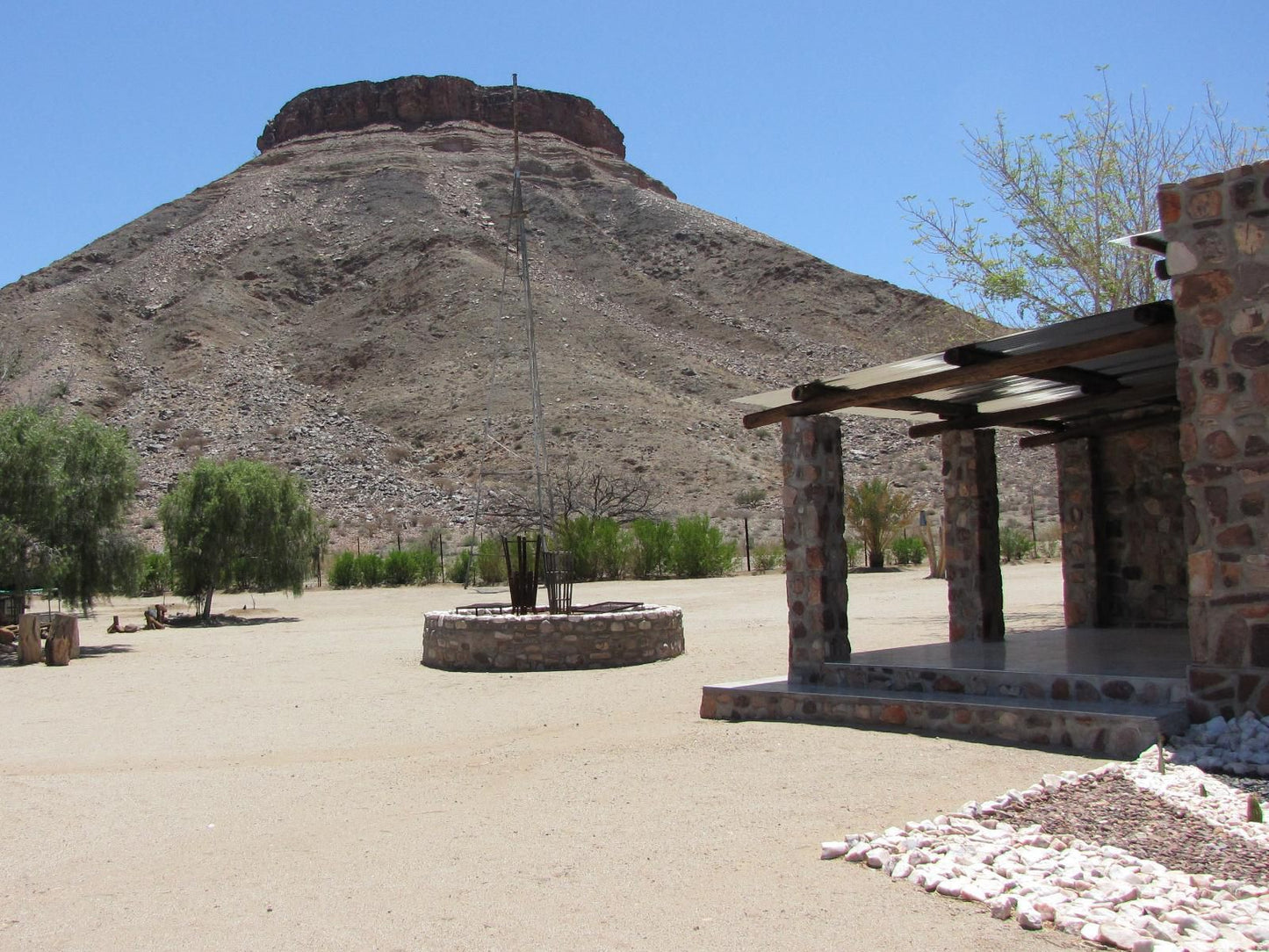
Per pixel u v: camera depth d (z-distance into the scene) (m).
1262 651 6.80
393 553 33.19
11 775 7.98
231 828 6.32
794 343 84.88
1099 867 4.77
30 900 5.08
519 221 17.52
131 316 79.75
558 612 14.47
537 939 4.36
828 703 8.48
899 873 4.85
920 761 6.99
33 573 16.30
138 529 43.28
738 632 16.30
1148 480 12.53
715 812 6.12
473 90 138.38
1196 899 4.36
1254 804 5.26
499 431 56.25
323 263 93.00
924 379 8.59
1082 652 9.76
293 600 27.59
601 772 7.32
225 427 60.34
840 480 9.65
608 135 146.00
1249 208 6.91
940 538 28.59
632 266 103.31
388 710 10.60
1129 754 6.80
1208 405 7.04
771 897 4.72
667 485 49.81
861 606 19.77
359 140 127.75
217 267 90.25
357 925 4.59
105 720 10.44
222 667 14.48
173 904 4.96
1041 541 38.03
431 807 6.65
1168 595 12.34
